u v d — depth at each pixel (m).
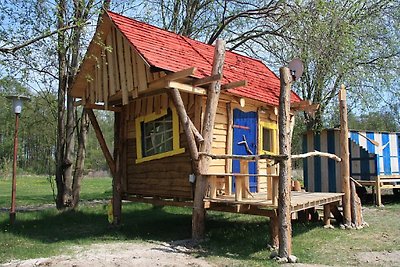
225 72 11.70
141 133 11.52
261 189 11.93
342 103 11.69
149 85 9.47
